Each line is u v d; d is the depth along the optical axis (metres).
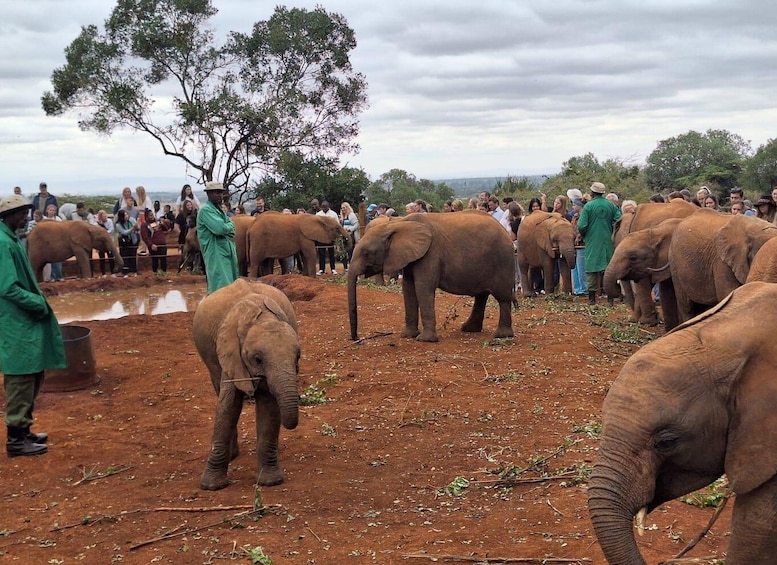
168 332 15.41
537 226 19.59
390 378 10.95
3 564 6.03
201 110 33.31
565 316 15.70
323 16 35.28
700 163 37.59
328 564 5.76
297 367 7.20
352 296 13.41
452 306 17.16
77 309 19.64
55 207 25.61
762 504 3.87
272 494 7.21
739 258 11.23
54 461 8.48
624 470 3.72
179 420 9.85
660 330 14.28
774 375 3.80
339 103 36.38
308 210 33.91
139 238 25.92
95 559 6.08
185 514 6.85
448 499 6.96
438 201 41.94
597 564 5.52
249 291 8.09
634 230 15.77
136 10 33.62
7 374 8.60
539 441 8.38
